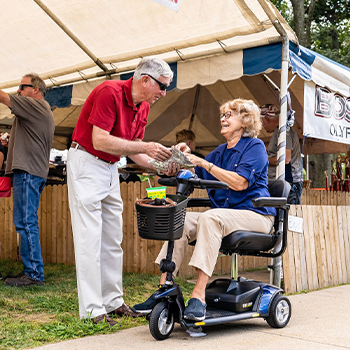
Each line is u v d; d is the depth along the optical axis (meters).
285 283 4.23
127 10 4.55
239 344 2.52
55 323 2.84
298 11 15.51
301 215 4.50
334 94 5.13
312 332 2.83
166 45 4.96
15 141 4.16
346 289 4.61
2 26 5.07
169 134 8.66
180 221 2.59
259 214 2.94
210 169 2.99
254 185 3.00
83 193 2.84
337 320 3.16
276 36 4.30
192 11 4.37
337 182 8.27
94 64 5.55
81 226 2.84
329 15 17.98
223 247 2.80
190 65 4.91
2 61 5.73
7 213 6.23
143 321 2.99
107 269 3.10
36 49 5.42
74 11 4.69
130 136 3.06
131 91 2.88
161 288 2.61
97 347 2.42
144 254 5.04
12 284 4.10
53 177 6.26
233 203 3.00
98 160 2.91
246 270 5.67
